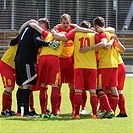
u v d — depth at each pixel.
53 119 25.42
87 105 33.22
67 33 26.47
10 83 27.25
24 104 26.58
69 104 33.34
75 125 23.28
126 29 67.62
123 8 67.75
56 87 25.97
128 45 65.69
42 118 25.84
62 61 27.69
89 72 25.69
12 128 22.31
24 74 26.25
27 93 26.47
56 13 65.75
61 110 30.25
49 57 25.69
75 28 26.06
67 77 28.02
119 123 24.14
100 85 26.42
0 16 64.69
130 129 22.38
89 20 66.75
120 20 67.62
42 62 25.81
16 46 27.39
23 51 26.25
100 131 21.69
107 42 26.14
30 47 26.30
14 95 38.12
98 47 25.48
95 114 26.14
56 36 25.77
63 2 65.88
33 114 26.81
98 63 26.50
